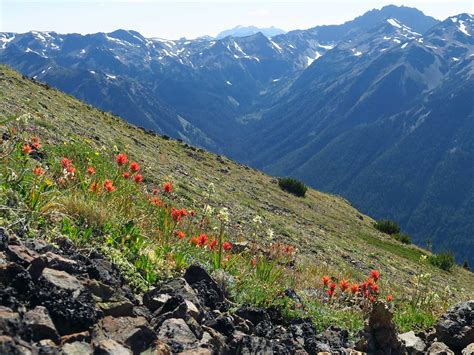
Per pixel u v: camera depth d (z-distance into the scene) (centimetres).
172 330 556
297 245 2648
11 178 775
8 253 534
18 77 4762
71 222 745
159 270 758
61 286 508
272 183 5956
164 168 3331
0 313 409
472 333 891
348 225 5206
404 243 5709
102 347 446
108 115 5716
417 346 863
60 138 2122
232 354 589
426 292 1520
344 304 1150
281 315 823
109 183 919
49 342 425
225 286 813
